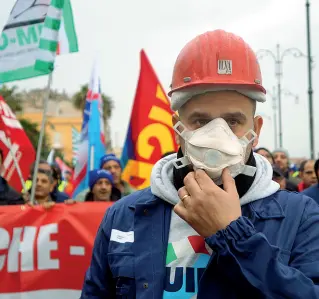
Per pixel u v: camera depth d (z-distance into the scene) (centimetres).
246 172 150
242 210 154
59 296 392
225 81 147
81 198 639
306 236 148
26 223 396
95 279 173
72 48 475
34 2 435
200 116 151
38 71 429
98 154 655
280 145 2159
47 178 513
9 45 436
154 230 161
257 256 133
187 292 150
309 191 542
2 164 516
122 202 176
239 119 150
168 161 176
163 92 594
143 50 597
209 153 141
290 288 132
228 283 143
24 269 391
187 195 141
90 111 668
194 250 154
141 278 155
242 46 153
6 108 519
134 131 589
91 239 397
